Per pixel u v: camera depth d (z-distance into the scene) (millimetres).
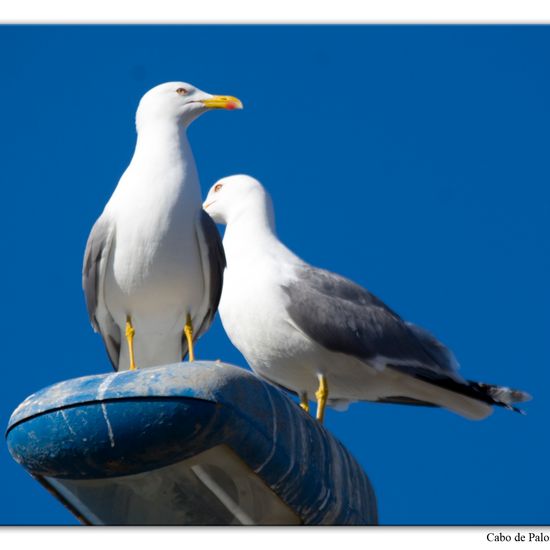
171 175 12094
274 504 9133
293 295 14156
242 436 8414
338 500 9359
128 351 12641
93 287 12102
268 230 14891
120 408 8109
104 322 12422
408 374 14602
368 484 10180
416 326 15258
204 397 8148
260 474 8695
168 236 11812
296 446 8820
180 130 12570
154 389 8109
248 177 15242
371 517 10148
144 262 11812
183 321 12328
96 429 8156
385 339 14492
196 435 8203
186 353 12766
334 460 9430
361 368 14469
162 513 9281
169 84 12781
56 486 9070
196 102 12703
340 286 14602
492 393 15062
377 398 15227
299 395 14914
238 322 14359
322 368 14273
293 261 14680
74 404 8141
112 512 9328
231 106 12711
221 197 15148
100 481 8914
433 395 15141
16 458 8664
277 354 14320
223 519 9320
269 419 8578
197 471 8820
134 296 11984
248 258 14531
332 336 14117
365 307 14609
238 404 8336
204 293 12180
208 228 12047
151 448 8227
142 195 11922
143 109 12695
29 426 8297
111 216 11922
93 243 11961
